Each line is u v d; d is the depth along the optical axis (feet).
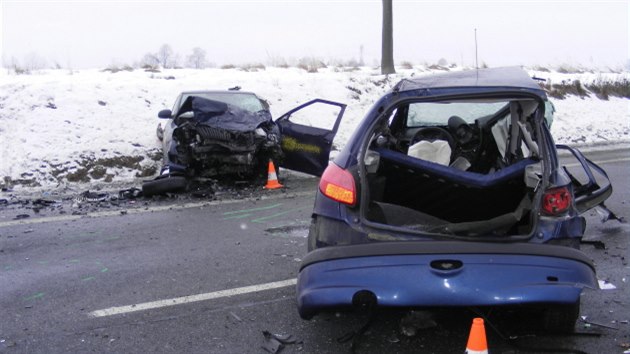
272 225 23.41
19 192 30.83
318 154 30.71
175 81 50.93
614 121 61.98
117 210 26.35
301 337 13.26
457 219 14.33
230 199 28.45
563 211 11.83
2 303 15.49
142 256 19.45
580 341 12.68
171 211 26.07
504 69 14.01
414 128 18.33
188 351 12.69
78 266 18.48
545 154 12.06
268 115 32.89
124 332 13.67
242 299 15.62
